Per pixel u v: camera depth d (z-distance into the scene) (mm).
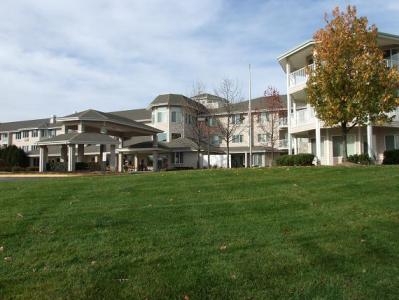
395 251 7324
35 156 72625
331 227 8688
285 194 11945
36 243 8023
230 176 15594
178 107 57562
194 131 54656
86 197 12281
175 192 12656
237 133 58625
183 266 6734
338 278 6234
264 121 57219
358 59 19844
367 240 7887
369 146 28000
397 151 26516
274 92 54906
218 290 5902
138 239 8070
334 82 20031
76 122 40719
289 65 34906
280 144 56094
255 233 8344
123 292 5883
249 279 6234
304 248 7477
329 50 20312
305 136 35688
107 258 7156
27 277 6469
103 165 42594
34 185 15148
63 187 14328
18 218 9820
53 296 5816
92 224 9141
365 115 20312
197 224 9047
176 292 5871
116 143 40000
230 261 6898
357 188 12430
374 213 9727
